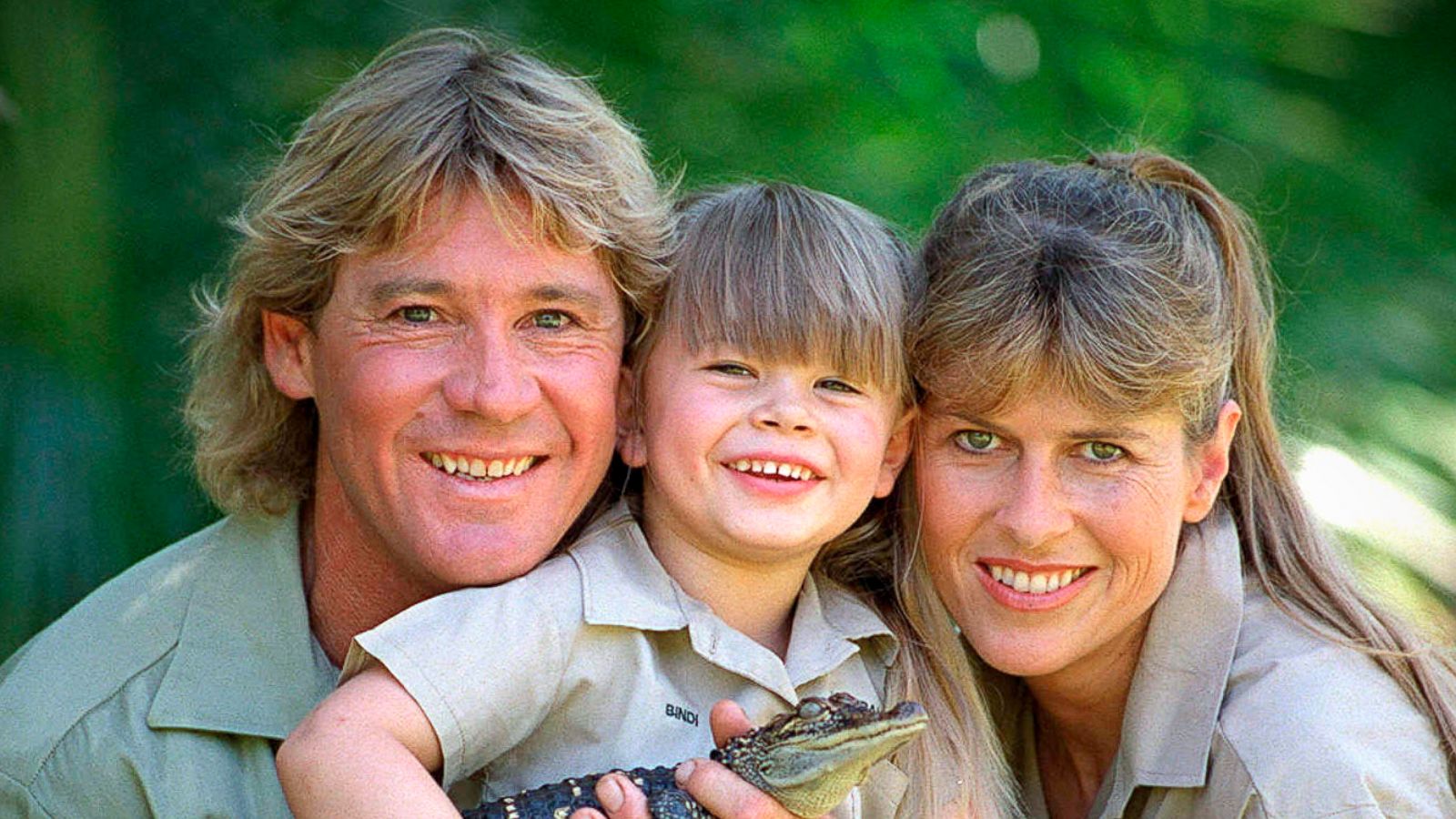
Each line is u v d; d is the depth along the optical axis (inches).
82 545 455.5
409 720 278.8
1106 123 532.1
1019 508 314.3
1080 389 307.6
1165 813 331.0
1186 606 332.5
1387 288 605.9
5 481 452.8
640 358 320.8
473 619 291.0
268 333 329.4
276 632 329.7
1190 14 634.2
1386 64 733.9
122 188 534.6
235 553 337.4
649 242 312.3
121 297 523.2
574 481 308.7
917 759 325.1
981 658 354.3
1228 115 628.1
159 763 315.6
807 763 277.6
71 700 321.1
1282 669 323.0
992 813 329.1
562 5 581.3
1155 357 308.3
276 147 515.8
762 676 309.6
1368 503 511.8
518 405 294.4
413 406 299.0
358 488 310.2
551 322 303.7
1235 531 341.1
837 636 323.6
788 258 308.5
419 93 303.7
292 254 312.3
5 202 487.2
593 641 303.3
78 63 501.0
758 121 601.6
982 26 621.6
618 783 280.5
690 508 308.2
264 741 323.6
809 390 307.4
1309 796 304.3
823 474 306.2
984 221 328.2
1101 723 353.4
